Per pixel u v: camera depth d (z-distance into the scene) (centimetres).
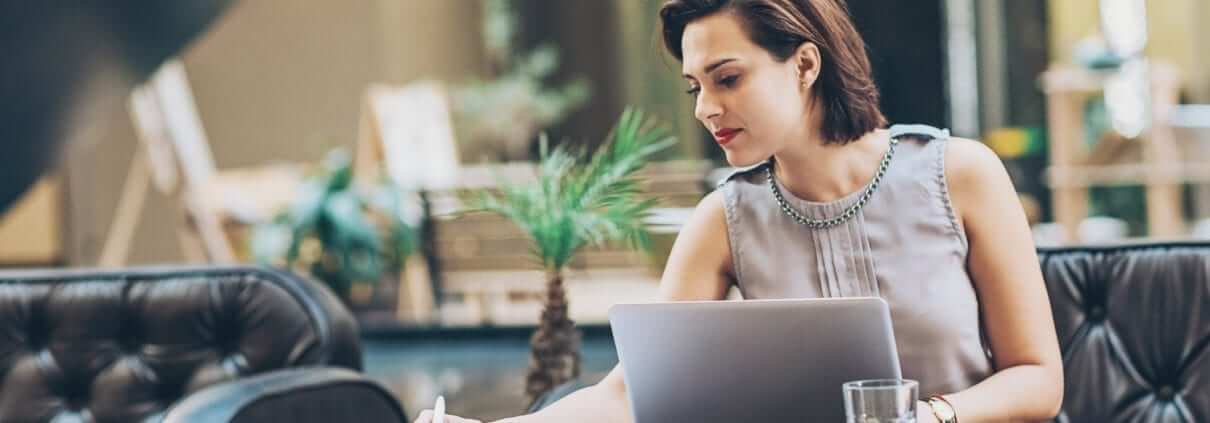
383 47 1167
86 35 794
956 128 959
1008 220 227
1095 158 920
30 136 848
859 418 170
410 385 736
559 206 341
